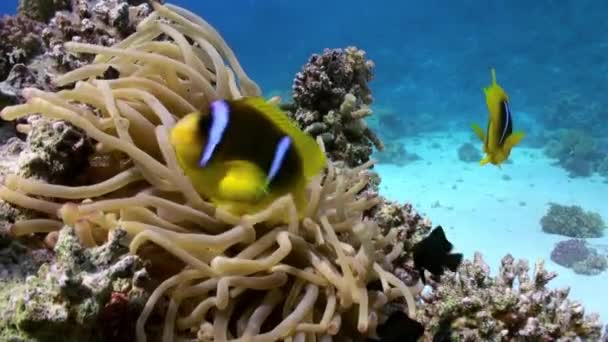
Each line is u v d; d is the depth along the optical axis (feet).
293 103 3.10
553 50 27.94
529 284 2.12
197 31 1.98
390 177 11.78
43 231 1.56
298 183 1.30
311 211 1.66
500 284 2.10
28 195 1.59
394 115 18.04
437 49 33.91
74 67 2.32
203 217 1.57
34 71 2.43
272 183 1.27
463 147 14.12
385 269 1.79
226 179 1.26
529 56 28.35
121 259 1.44
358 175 2.03
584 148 12.88
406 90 26.99
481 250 7.14
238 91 1.87
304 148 1.26
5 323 1.26
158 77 1.83
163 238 1.47
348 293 1.56
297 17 49.42
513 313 1.93
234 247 1.61
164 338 1.46
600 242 7.52
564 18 31.32
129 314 1.46
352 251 1.67
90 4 2.84
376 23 46.01
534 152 14.42
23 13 3.20
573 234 7.76
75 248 1.37
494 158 2.47
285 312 1.57
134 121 1.66
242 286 1.50
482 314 1.90
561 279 6.12
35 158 1.63
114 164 1.71
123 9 2.53
